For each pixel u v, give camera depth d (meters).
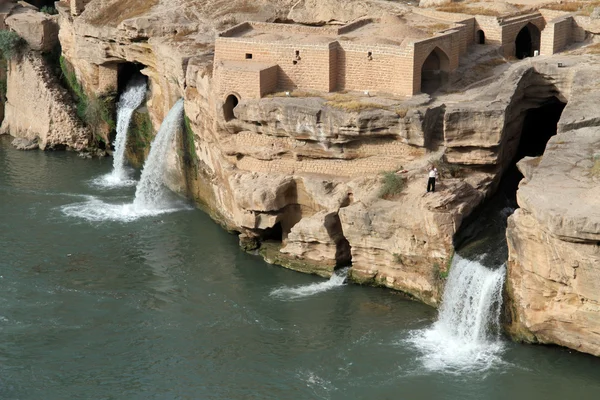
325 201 53.06
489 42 62.69
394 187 51.12
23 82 77.19
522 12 64.56
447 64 57.19
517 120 56.50
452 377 44.19
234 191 54.88
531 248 43.28
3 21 80.31
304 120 53.22
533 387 43.19
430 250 49.00
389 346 46.66
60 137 74.81
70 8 76.94
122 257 56.38
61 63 78.12
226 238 58.44
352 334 47.78
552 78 56.50
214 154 59.00
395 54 54.41
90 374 45.31
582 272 41.53
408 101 53.59
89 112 74.25
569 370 43.88
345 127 52.38
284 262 54.31
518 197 44.09
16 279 53.84
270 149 55.22
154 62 69.06
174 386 44.34
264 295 51.66
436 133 52.97
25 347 47.44
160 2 73.25
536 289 43.84
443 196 49.22
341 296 51.12
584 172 45.09
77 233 59.56
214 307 50.78
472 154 52.56
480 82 56.97
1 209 63.16
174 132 63.66
